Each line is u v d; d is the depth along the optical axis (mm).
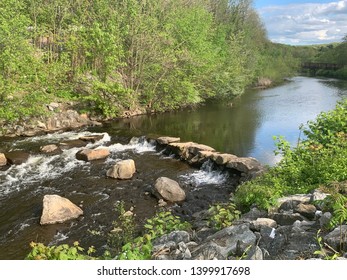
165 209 9805
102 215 9430
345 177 7422
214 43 33531
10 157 13445
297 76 60062
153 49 24406
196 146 14328
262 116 23344
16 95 18625
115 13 24078
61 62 22875
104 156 14305
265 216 6742
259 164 12289
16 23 19172
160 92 24938
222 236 5207
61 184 11547
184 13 28531
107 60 21719
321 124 10781
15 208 9875
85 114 20969
